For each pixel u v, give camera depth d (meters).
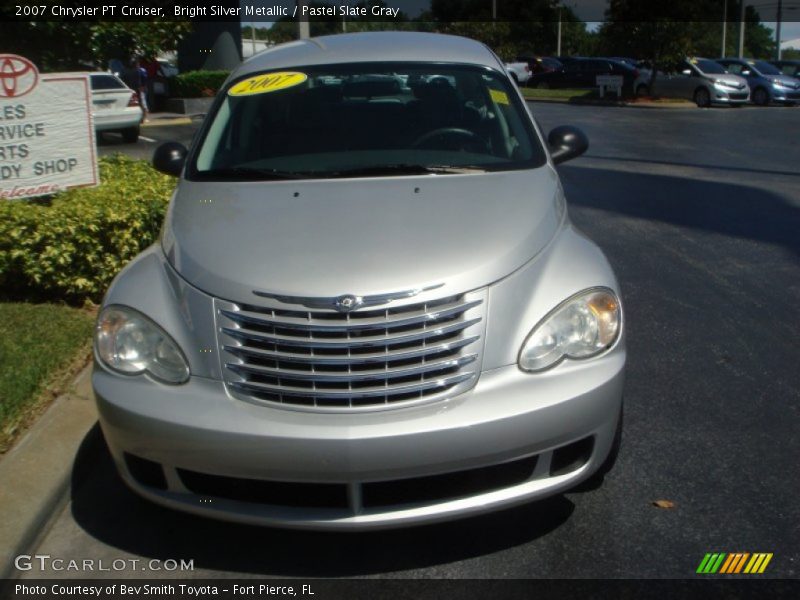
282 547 3.53
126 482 3.42
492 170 4.25
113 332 3.39
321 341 3.12
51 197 6.49
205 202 3.98
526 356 3.22
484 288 3.25
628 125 20.69
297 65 5.00
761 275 7.01
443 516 3.16
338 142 4.52
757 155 14.45
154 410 3.18
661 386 4.89
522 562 3.36
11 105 6.06
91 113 6.43
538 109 27.02
